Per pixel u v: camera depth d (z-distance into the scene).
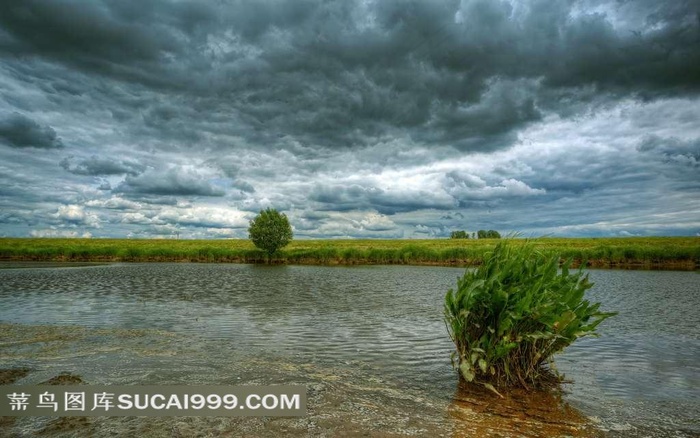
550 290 8.85
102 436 5.90
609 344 12.40
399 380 8.76
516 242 9.23
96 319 15.90
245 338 12.69
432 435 6.00
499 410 7.11
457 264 62.72
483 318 8.76
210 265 60.69
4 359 9.95
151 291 26.03
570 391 8.23
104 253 71.94
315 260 68.56
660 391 8.25
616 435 6.20
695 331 14.36
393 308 19.34
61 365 9.44
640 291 27.77
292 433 6.03
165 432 6.05
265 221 68.50
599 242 97.75
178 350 11.00
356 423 6.42
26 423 6.33
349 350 11.35
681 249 54.81
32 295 23.52
